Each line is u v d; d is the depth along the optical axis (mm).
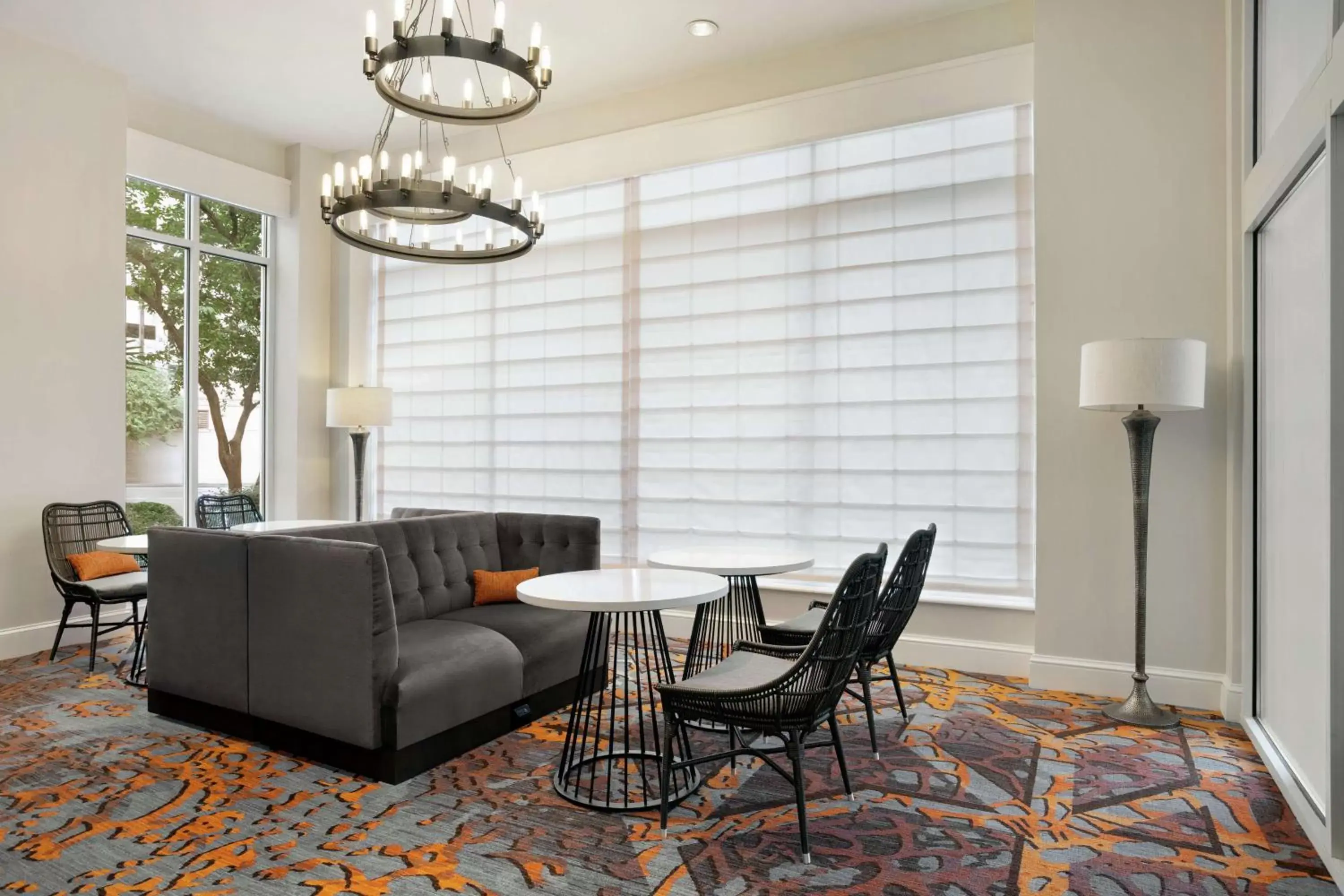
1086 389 3277
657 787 2695
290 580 2914
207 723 3234
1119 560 3668
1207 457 3504
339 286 6336
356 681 2742
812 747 2764
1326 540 2396
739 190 4805
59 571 4398
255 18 4293
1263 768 2863
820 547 4559
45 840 2338
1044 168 3807
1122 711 3383
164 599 3322
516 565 4230
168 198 5566
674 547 4988
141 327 5434
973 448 4188
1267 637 3074
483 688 3082
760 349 4734
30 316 4445
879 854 2254
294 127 5805
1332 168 2137
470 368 5836
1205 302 3512
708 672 2555
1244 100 3246
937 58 4289
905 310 4344
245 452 6082
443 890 2072
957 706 3545
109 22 4324
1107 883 2111
